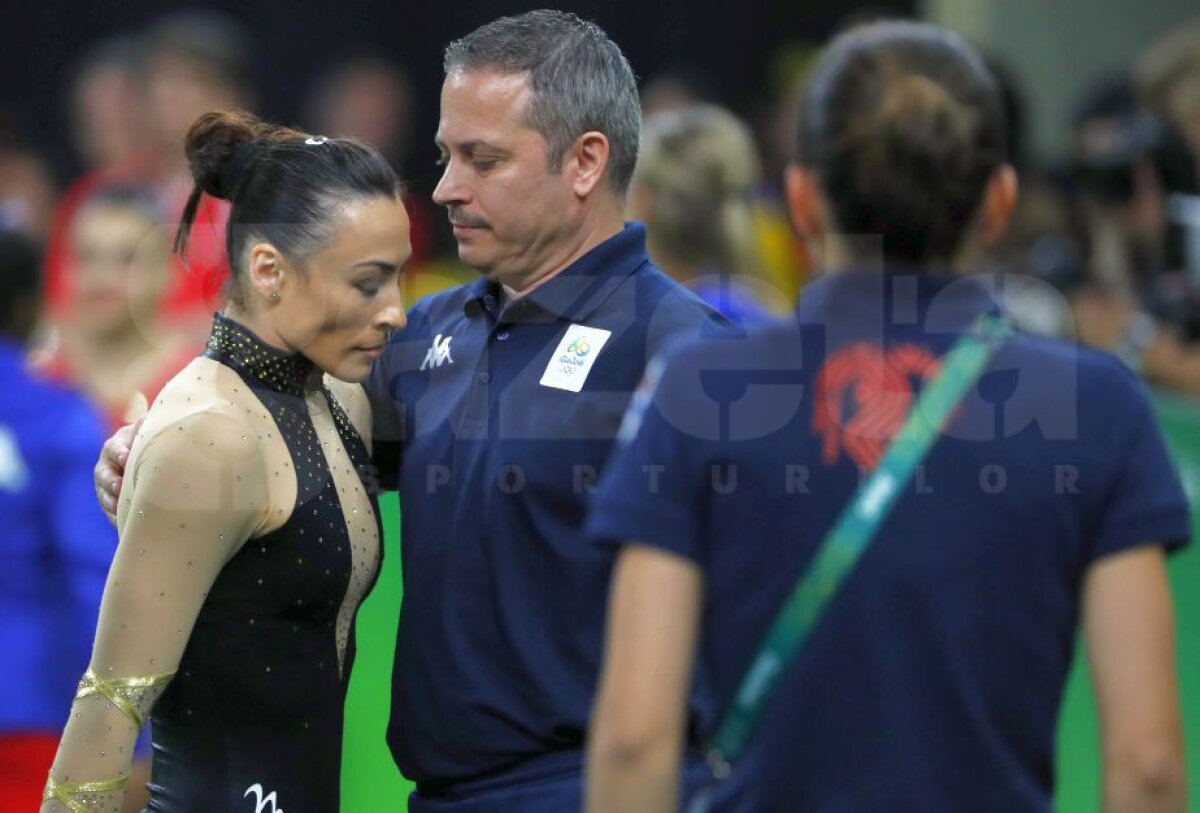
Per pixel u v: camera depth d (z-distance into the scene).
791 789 7.09
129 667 9.18
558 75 10.02
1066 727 14.48
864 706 7.02
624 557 7.28
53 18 27.97
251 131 9.91
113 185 15.90
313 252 9.49
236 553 9.40
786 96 25.77
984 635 7.03
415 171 26.62
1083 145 19.23
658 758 7.09
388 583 14.17
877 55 7.30
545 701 9.73
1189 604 14.55
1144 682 6.97
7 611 13.55
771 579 7.12
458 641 9.95
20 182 25.72
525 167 10.01
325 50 27.52
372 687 14.25
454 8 27.52
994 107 7.30
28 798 13.55
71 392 13.95
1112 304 17.81
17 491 13.54
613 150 10.27
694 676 9.20
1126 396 7.23
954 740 7.02
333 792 10.04
